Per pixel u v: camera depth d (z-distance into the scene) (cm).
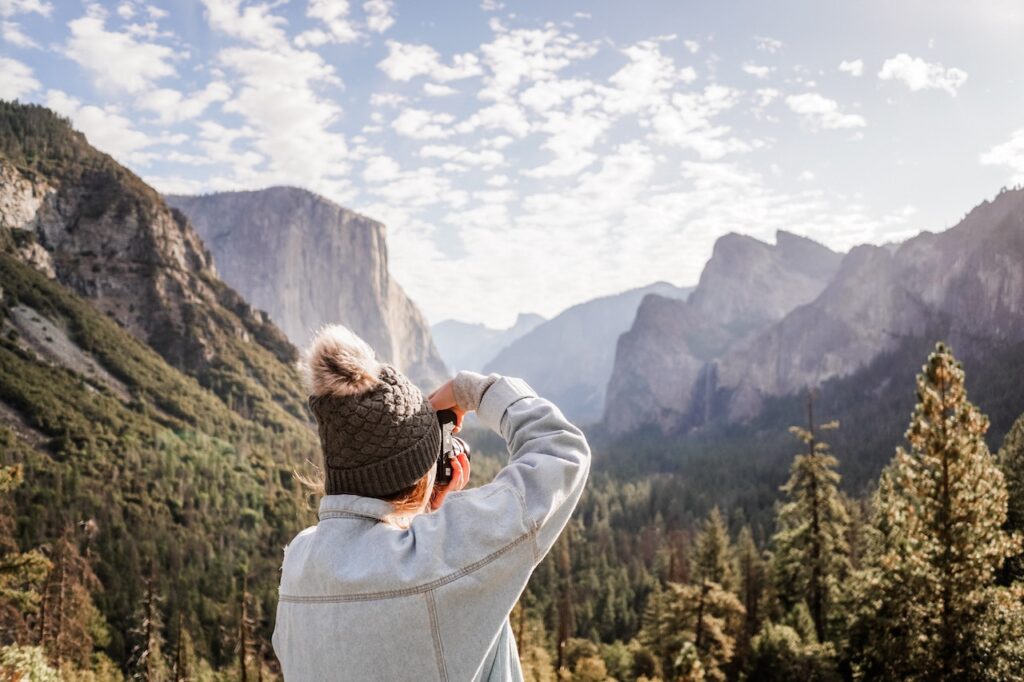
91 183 19000
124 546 6556
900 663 1566
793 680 2458
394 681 120
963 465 1400
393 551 125
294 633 133
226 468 9938
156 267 17912
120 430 10362
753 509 10838
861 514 5206
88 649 4462
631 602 6650
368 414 130
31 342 12488
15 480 1120
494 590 124
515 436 146
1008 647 1320
